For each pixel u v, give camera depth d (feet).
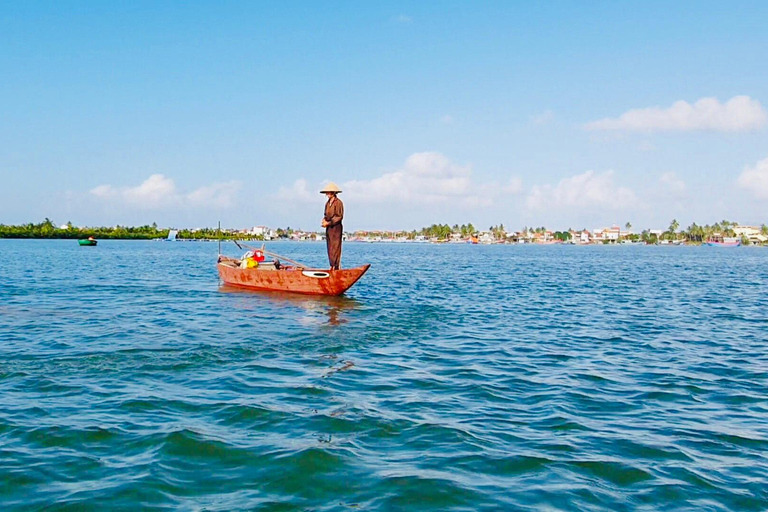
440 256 341.62
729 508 20.13
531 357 44.47
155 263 191.83
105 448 24.43
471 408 31.04
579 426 28.40
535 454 24.58
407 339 51.01
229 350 44.29
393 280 126.93
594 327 60.23
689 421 29.50
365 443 25.52
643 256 377.30
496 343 50.11
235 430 26.78
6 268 147.02
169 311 66.64
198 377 36.14
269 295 85.05
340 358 42.52
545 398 33.22
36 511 19.07
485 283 120.57
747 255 415.03
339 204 82.33
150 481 21.31
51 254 255.70
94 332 51.65
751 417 30.32
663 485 21.80
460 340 51.21
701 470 23.25
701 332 57.67
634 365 42.16
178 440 25.23
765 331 58.70
